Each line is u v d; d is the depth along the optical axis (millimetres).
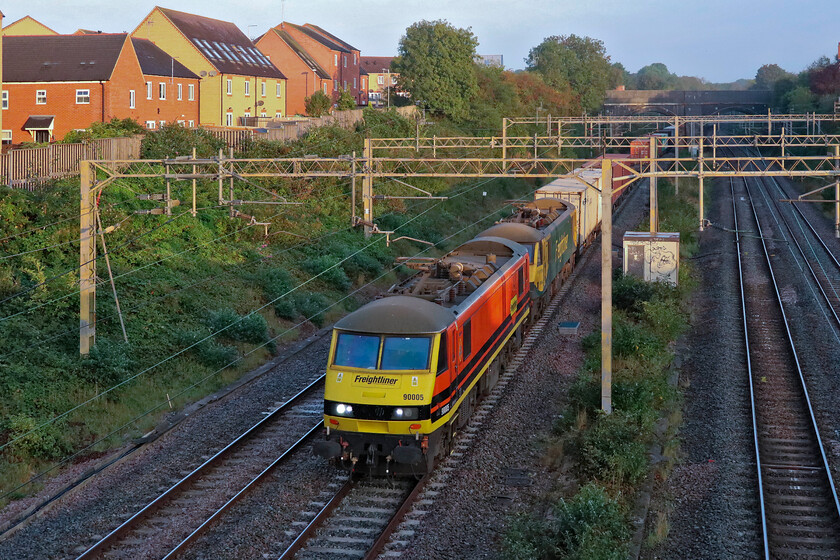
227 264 30359
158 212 22453
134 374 21203
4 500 14906
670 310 28344
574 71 105875
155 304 25125
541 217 31094
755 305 30656
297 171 28922
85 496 15031
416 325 15227
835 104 73188
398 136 60656
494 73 86875
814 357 23656
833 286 33156
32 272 22844
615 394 19328
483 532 13461
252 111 61094
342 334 15477
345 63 81562
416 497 14562
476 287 18609
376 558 12336
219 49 59812
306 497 14656
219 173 23156
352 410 14844
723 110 108625
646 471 15883
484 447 17000
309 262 33312
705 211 56500
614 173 50906
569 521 12711
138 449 17297
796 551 12883
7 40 47500
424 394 14773
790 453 17094
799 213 55281
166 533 13133
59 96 45469
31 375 19250
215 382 22281
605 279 18719
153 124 50188
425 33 75188
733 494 14930
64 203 26875
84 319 20641
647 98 105312
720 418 18938
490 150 62656
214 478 15625
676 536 13492
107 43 46656
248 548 12562
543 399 20562
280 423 18828
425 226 44156
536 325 27641
